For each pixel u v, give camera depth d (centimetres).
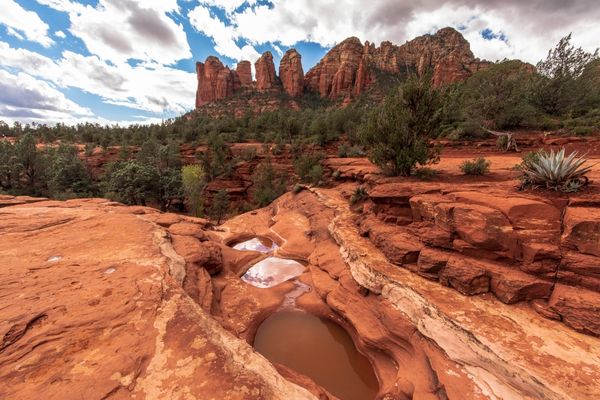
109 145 6184
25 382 398
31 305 575
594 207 625
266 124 6488
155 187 3378
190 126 6812
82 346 473
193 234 1291
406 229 998
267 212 2603
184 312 590
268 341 877
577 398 411
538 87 2909
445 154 2344
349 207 1716
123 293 640
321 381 727
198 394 399
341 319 952
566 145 1972
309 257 1397
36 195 3431
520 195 757
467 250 738
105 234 1038
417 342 661
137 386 404
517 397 463
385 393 620
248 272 1345
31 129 9075
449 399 510
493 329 564
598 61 2697
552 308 579
